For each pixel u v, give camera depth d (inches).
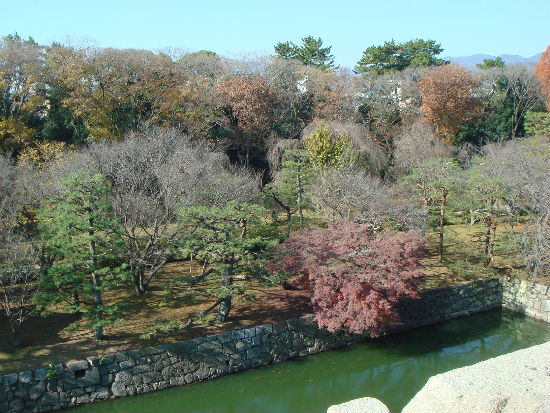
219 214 533.6
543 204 714.8
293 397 534.9
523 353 289.7
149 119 1012.5
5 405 430.3
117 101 1027.9
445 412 241.1
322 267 540.7
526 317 722.2
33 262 527.8
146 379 487.8
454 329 686.5
